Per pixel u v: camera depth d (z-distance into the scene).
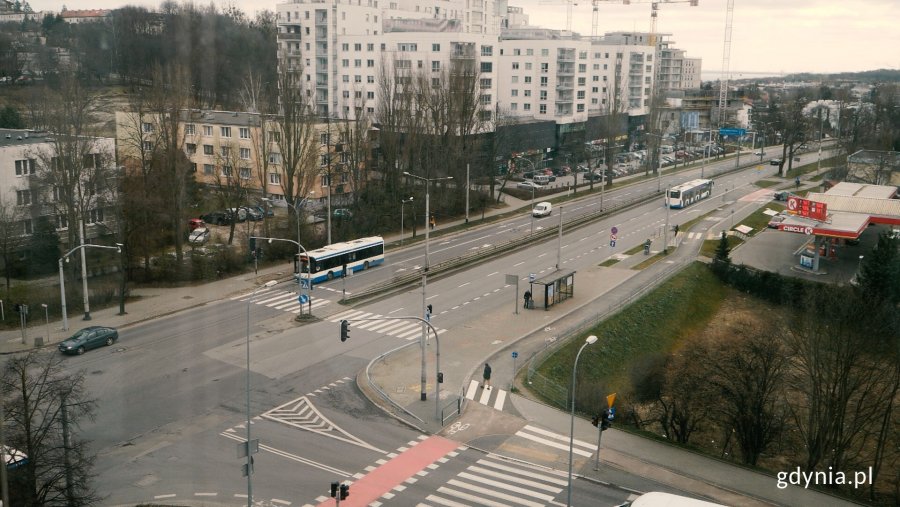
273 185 97.12
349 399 45.59
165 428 40.84
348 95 143.38
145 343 53.84
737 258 85.06
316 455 38.66
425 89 105.50
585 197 118.94
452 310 64.19
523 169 133.62
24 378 33.00
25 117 84.81
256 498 34.31
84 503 32.22
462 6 181.00
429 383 48.47
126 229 66.69
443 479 36.69
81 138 66.12
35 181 65.31
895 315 50.06
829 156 161.12
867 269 65.25
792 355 47.09
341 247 73.19
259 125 92.75
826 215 79.19
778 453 45.31
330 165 89.31
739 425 43.91
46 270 64.75
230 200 83.25
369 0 156.62
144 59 91.25
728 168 152.50
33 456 31.64
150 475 35.97
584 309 65.19
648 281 74.00
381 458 38.62
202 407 43.56
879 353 45.50
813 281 74.69
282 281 70.38
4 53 85.00
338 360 51.88
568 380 51.75
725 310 73.75
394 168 95.44
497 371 50.78
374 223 88.00
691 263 81.62
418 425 42.53
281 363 50.94
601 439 41.78
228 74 112.38
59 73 80.12
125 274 64.00
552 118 146.12
